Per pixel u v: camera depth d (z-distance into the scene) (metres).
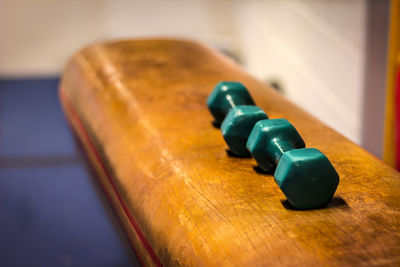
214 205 0.61
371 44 1.88
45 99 3.26
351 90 2.11
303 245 0.53
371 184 0.65
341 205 0.61
